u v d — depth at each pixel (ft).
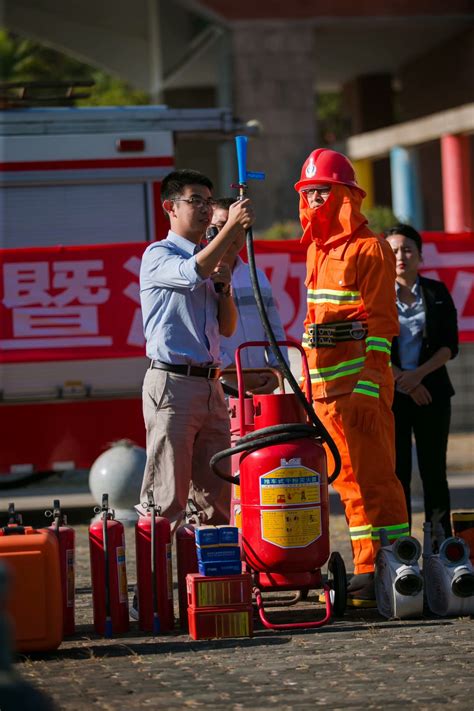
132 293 44.01
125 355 43.91
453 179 93.50
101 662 21.80
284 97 111.65
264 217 110.73
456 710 18.40
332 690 19.62
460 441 58.54
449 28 116.88
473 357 60.44
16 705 10.95
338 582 25.26
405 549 25.21
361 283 25.89
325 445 26.86
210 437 26.03
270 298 29.84
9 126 45.68
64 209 45.83
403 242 31.32
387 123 138.31
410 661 21.38
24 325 43.68
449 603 24.99
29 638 21.98
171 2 118.93
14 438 43.68
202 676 20.63
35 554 22.09
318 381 26.43
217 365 25.86
